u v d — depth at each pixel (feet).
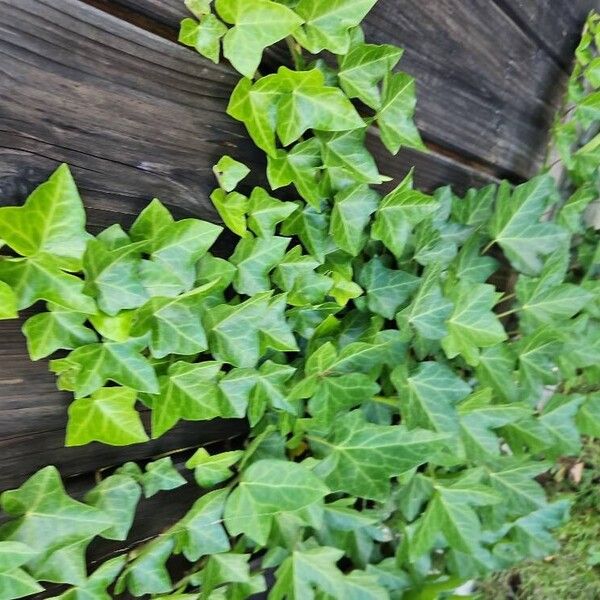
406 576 1.53
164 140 1.00
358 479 1.30
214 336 1.12
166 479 1.17
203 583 1.22
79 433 1.03
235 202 1.08
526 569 2.02
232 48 0.96
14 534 0.98
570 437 1.65
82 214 0.87
